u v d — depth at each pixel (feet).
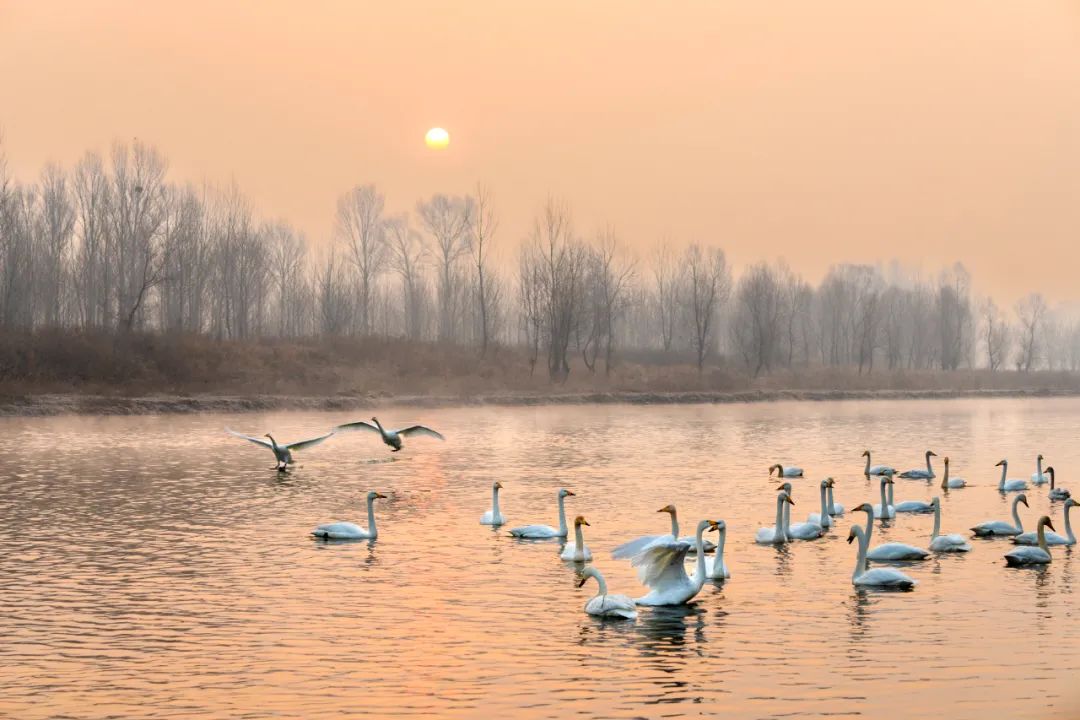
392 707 50.29
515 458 159.74
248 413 229.86
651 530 95.40
